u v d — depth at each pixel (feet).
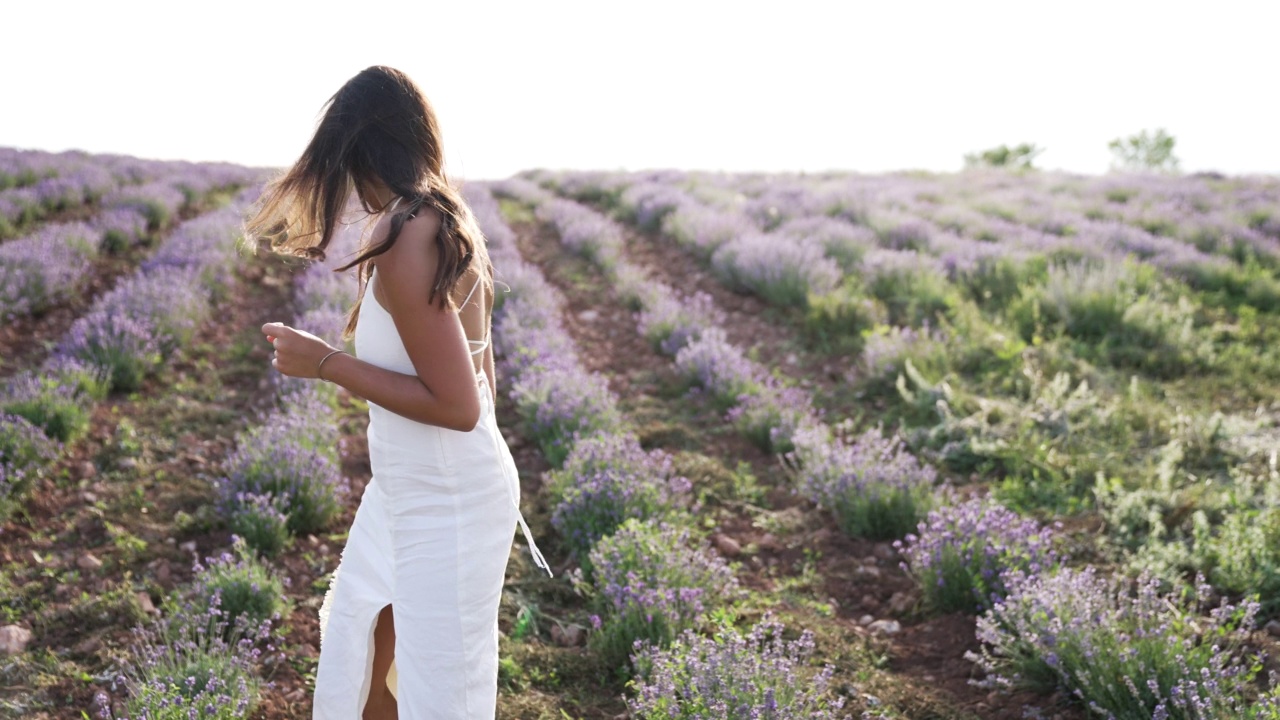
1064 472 16.76
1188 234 37.35
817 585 13.51
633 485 14.44
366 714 7.34
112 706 9.86
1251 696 9.76
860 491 15.20
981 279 30.09
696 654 9.73
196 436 18.85
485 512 6.76
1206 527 13.12
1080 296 25.50
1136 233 36.06
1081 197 54.13
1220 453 17.16
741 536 15.26
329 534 14.75
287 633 11.61
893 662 11.35
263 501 14.06
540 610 12.60
